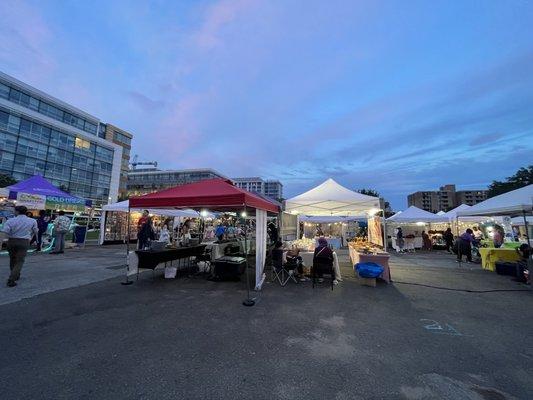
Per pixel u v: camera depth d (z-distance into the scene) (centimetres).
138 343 333
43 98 4875
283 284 677
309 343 344
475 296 593
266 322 415
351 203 961
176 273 780
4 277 650
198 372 271
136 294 556
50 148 4875
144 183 10038
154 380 256
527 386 258
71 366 277
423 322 428
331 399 232
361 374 273
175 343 336
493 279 786
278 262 739
